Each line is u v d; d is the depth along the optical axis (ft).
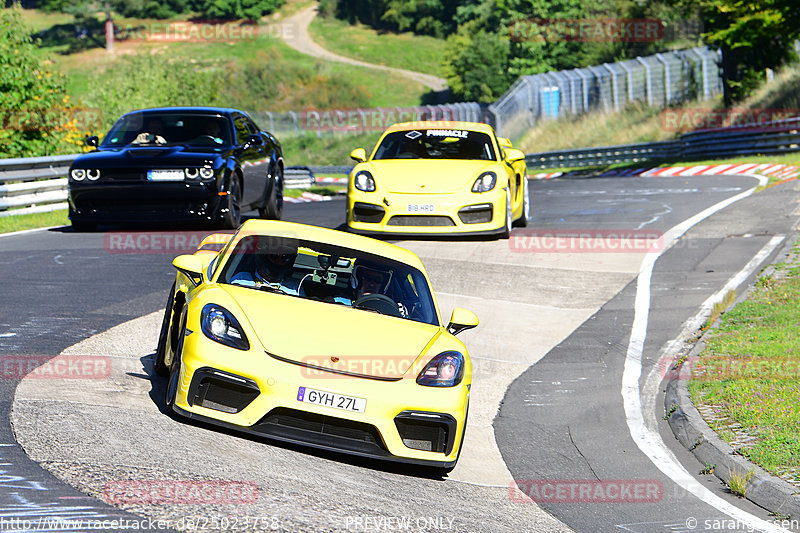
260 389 65.46
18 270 128.26
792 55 513.86
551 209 226.79
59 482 52.90
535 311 132.46
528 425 91.76
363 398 66.03
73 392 73.41
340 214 213.05
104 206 161.38
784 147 384.06
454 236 168.55
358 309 76.43
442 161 164.35
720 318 125.90
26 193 209.67
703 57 603.26
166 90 482.28
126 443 61.82
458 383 70.38
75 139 289.94
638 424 92.53
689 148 440.04
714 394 95.45
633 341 120.47
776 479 72.43
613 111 640.99
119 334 96.94
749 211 203.31
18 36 279.90
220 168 161.48
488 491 70.54
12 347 86.53
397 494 63.77
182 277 81.71
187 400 67.15
